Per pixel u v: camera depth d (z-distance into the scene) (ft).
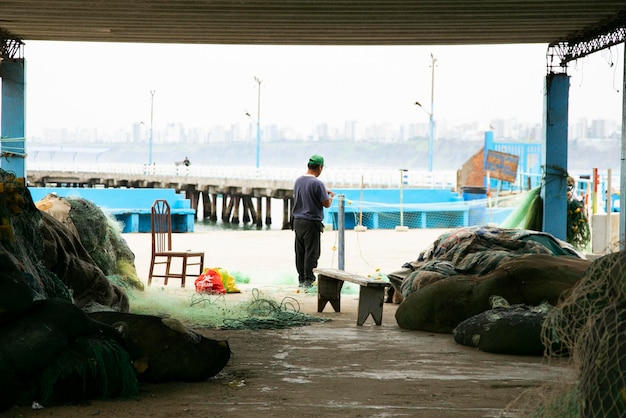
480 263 37.27
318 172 49.75
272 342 30.32
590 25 48.16
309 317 36.94
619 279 14.05
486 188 130.31
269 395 21.20
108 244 42.45
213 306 38.29
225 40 54.95
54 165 263.29
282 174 183.32
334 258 74.33
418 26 49.06
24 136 54.34
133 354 21.68
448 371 24.77
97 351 20.07
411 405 20.17
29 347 19.12
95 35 53.57
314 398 20.89
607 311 13.64
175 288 49.06
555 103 54.13
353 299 46.19
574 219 55.77
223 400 20.56
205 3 43.52
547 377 23.77
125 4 43.98
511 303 32.07
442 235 42.83
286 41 54.95
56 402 19.56
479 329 28.91
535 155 149.59
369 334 32.65
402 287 38.32
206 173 212.23
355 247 86.17
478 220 123.44
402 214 117.39
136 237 98.43
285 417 18.92
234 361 26.25
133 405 19.81
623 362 12.67
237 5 43.93
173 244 88.69
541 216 55.52
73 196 42.78
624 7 43.16
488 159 135.23
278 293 48.16
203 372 22.52
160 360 21.85
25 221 25.82
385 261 71.77
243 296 46.24
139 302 38.19
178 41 55.67
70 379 19.63
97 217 41.65
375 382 23.03
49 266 30.35
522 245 39.50
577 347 14.82
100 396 20.12
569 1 41.86
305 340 30.89
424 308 33.30
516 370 24.95
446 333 32.76
